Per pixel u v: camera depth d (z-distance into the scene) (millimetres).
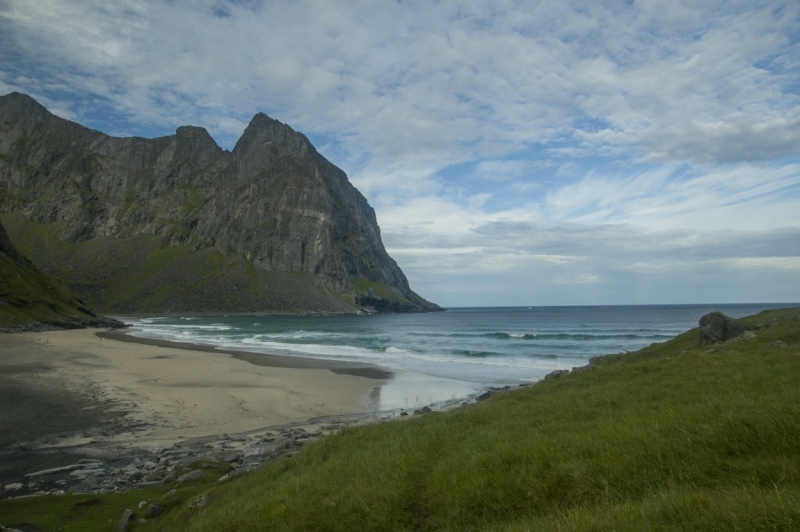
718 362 16078
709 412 8516
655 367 18281
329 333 99938
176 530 9539
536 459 7832
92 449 17859
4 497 13250
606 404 12180
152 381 32812
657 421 8648
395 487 8234
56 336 72250
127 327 119562
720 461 6590
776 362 13648
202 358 48281
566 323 133125
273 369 41438
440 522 6945
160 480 14711
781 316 26828
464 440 10531
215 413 24406
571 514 5844
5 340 59469
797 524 4375
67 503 12117
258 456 16594
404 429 13734
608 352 56531
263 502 9102
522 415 12727
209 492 11672
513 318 181875
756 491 5281
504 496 7074
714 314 24141
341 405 27594
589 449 7824
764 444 6777
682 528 4773
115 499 12461
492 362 47438
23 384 29484
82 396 26828
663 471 6688
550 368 42875
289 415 24797
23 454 17109
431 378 37281
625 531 4938
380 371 41000
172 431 20828
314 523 7848
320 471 10539
